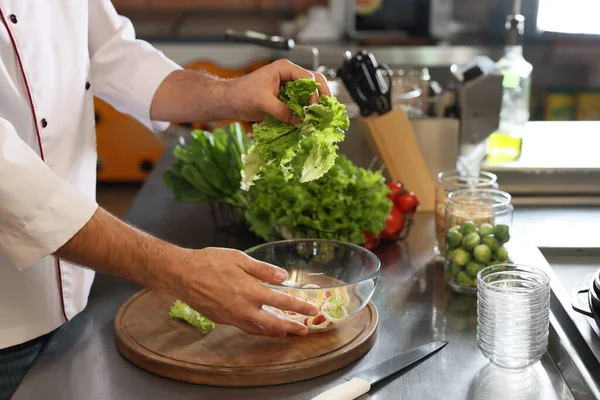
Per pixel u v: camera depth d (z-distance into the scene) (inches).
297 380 43.6
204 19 177.5
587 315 45.9
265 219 62.7
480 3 151.9
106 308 54.3
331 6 152.0
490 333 43.3
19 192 43.2
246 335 47.4
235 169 66.4
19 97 52.1
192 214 74.4
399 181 74.4
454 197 57.9
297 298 43.9
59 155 55.3
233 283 42.9
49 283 52.3
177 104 61.4
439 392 42.0
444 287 56.2
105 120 162.2
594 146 85.5
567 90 145.7
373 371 43.4
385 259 62.1
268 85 53.1
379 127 73.2
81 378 44.6
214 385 43.4
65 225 43.8
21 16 51.3
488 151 82.2
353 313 47.8
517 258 59.1
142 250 44.2
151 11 182.5
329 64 142.6
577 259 61.5
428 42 148.2
